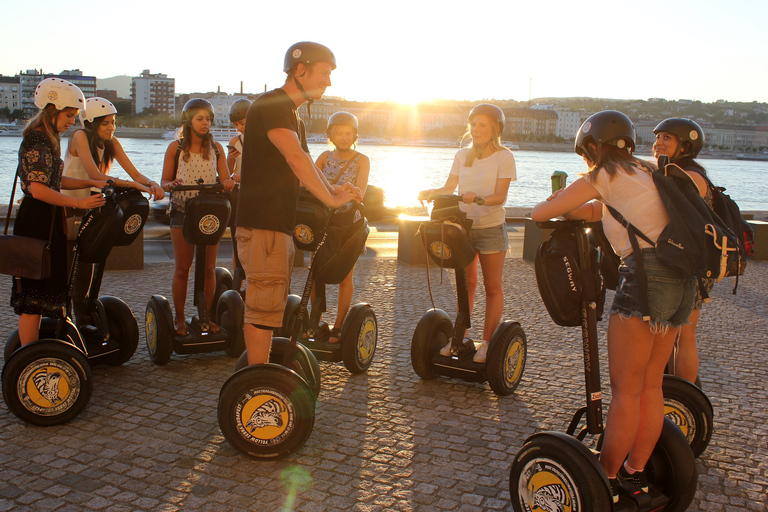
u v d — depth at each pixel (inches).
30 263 141.7
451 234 156.6
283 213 128.5
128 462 129.3
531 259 406.9
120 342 182.1
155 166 2206.0
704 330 252.4
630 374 102.2
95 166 172.7
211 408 157.8
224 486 121.5
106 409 155.0
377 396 170.4
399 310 267.9
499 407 165.9
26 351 140.2
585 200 103.5
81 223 149.9
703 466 138.6
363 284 319.9
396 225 604.7
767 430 158.2
